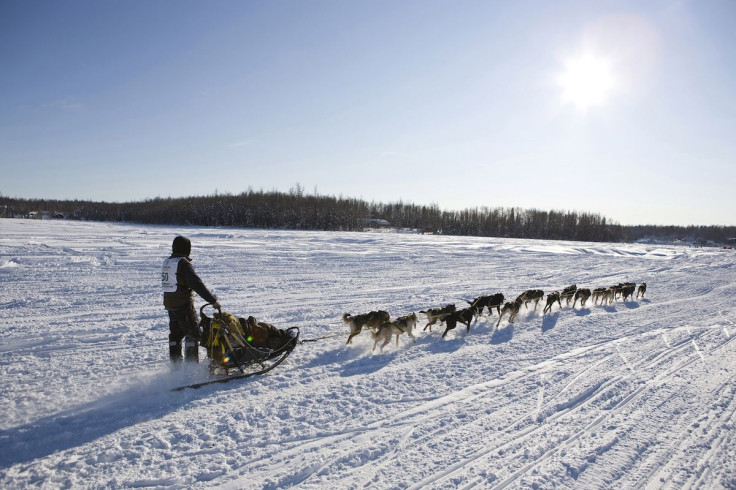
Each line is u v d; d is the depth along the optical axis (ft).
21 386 16.44
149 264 49.62
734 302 40.45
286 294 36.76
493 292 41.60
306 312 30.32
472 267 61.26
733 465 12.87
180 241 17.38
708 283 53.01
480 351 23.25
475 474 12.08
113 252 58.44
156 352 20.71
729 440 14.25
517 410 16.12
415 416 15.46
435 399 16.96
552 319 31.32
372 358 21.50
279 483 11.41
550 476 12.07
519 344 24.77
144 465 11.89
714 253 111.75
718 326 30.27
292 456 12.66
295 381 18.02
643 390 18.25
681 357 22.97
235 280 42.80
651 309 36.29
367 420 15.01
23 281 37.32
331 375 18.94
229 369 18.54
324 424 14.60
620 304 38.32
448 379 19.08
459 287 43.65
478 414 15.75
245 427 14.10
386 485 11.45
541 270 61.00
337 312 30.60
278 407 15.60
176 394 16.21
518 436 14.24
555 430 14.70
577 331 28.07
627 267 69.51
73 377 17.48
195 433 13.58
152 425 13.98
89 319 26.20
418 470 12.18
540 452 13.29
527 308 34.63
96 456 12.11
